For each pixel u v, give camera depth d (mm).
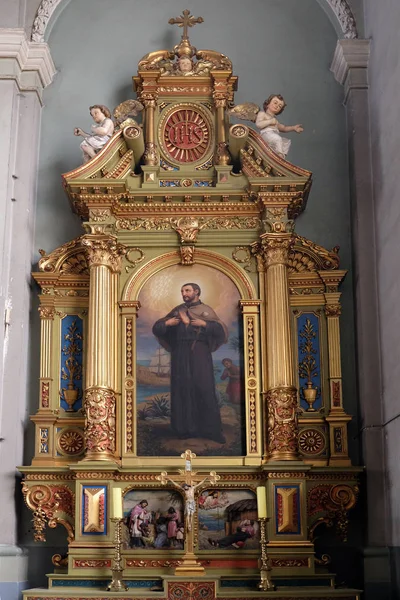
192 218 10938
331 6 11969
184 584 9148
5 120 10992
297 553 9711
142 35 12086
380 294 10609
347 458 10383
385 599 9859
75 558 9703
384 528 10117
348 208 11430
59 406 10633
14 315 10625
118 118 11328
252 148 10891
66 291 10969
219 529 9992
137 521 9984
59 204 11445
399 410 9695
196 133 11250
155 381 10555
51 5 11977
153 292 10852
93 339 10352
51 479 10102
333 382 10664
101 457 9992
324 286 10953
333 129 11719
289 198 10711
